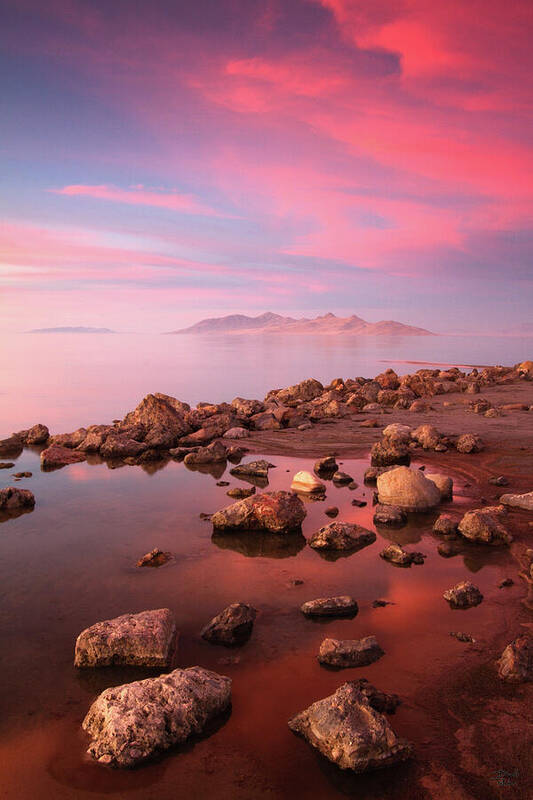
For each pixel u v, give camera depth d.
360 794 3.74
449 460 13.69
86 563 7.86
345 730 4.04
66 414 23.61
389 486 10.19
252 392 33.12
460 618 6.14
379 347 121.44
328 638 5.66
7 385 35.16
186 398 30.53
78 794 3.79
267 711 4.62
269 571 7.55
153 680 4.65
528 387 28.30
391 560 7.85
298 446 16.38
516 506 9.89
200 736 4.33
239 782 3.87
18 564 7.82
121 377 41.59
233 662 5.35
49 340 173.75
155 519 9.81
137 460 14.79
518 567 7.51
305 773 3.94
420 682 4.96
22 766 4.05
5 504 10.50
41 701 4.84
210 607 6.53
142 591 6.96
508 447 14.73
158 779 3.91
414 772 3.92
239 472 13.25
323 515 10.01
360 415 21.59
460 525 8.78
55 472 13.56
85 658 5.38
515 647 5.21
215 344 132.38
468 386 26.84
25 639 5.87
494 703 4.63
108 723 4.25
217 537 8.92
